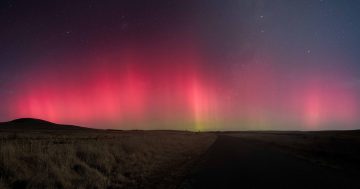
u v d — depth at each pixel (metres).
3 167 9.42
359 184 9.73
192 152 25.77
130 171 13.31
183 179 11.24
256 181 10.41
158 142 31.59
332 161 17.34
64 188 8.97
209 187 9.52
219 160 18.53
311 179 10.77
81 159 13.82
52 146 15.81
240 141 48.69
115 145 20.23
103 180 10.60
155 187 9.86
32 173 9.55
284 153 23.62
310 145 33.19
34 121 154.62
